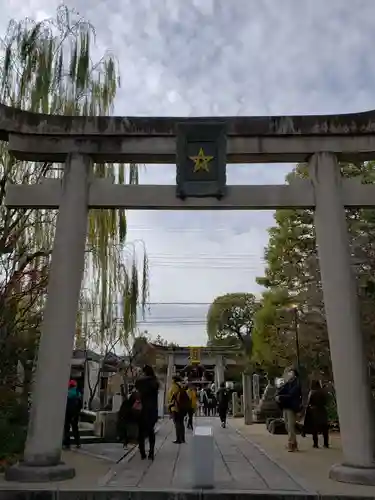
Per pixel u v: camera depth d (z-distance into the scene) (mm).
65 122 9812
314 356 18094
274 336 20469
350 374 8492
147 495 7082
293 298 18344
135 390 12820
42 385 8547
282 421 17203
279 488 7387
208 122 9758
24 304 12992
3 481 7895
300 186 9617
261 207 9594
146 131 9812
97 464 9703
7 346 12055
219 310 40188
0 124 9648
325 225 9289
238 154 9805
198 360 39625
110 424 13766
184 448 12391
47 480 7867
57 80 13109
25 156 10000
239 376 42344
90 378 24812
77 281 9172
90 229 14164
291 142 9766
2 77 12359
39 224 13148
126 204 9578
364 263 14352
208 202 9531
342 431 8367
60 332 8812
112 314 14930
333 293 8945
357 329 8727
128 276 15508
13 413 12172
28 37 12602
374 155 9781
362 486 7547
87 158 9812
